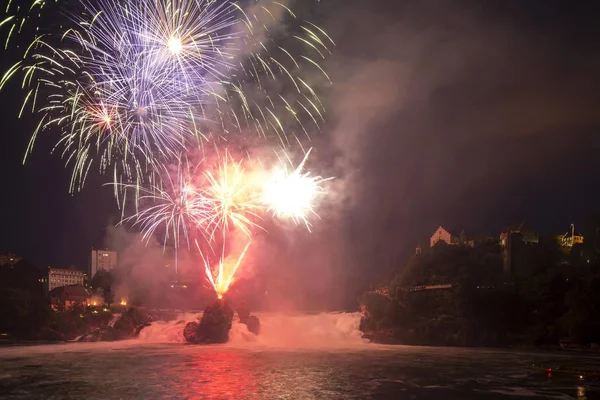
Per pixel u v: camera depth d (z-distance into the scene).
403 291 118.88
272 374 59.34
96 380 54.59
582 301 98.88
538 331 101.19
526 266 129.38
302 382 54.44
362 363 70.06
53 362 68.69
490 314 106.44
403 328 108.88
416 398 47.84
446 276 125.69
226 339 99.56
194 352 81.44
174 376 57.25
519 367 67.19
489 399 47.50
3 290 118.81
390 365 68.44
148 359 72.19
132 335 109.06
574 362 73.06
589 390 51.69
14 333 115.62
